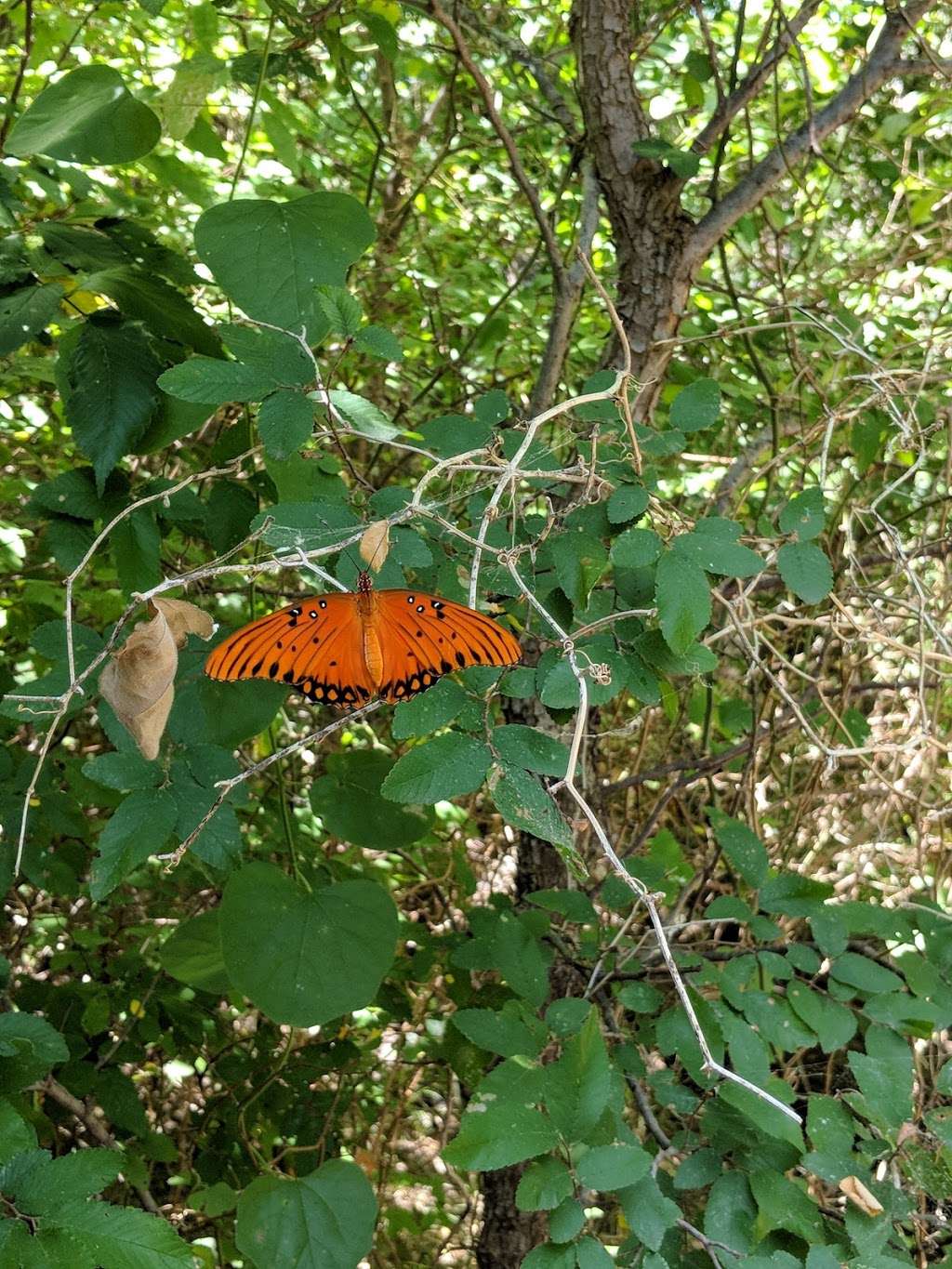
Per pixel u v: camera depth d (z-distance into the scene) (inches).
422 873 29.0
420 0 20.8
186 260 16.8
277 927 16.2
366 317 28.6
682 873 20.6
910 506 27.6
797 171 28.4
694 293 30.6
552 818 11.4
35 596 23.4
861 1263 13.6
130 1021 21.9
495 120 21.3
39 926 24.3
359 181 33.5
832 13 30.6
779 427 26.0
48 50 25.6
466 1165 12.7
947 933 16.6
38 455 27.7
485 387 30.3
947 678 19.2
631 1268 14.4
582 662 13.4
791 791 25.9
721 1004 15.5
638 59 24.7
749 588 17.7
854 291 31.5
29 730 23.9
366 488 16.1
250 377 13.4
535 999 16.5
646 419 20.7
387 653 11.5
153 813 13.6
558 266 22.0
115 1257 11.2
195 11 25.0
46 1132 19.8
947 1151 14.6
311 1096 22.5
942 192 27.4
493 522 15.3
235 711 15.4
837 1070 20.4
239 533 16.0
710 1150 15.0
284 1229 16.5
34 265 15.6
